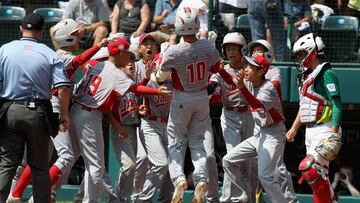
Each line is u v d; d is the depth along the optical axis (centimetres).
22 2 4306
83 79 3231
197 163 3194
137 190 3528
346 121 4188
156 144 3394
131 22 4159
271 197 3297
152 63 3325
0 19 4262
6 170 2920
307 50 3167
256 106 3238
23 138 2934
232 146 3488
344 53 4072
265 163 3288
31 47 2950
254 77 3228
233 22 4088
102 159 3228
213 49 3188
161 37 4072
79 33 3262
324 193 3084
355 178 4153
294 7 4069
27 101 2898
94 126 3197
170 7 4169
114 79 3180
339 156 4175
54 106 3269
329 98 3131
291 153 4200
